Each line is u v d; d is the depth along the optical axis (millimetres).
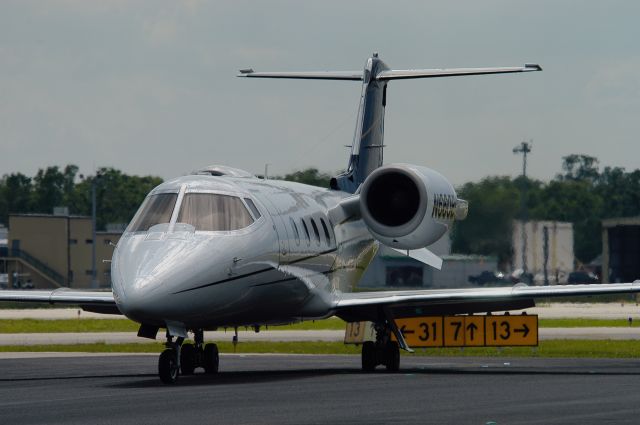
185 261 65125
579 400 55531
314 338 140000
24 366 87500
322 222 81938
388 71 98312
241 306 69312
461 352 113000
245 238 69125
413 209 82750
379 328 80812
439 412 50406
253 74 96812
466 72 91875
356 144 96938
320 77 97500
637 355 106188
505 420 47406
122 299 63094
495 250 198375
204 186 70562
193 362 75250
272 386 64250
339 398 56750
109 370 82500
